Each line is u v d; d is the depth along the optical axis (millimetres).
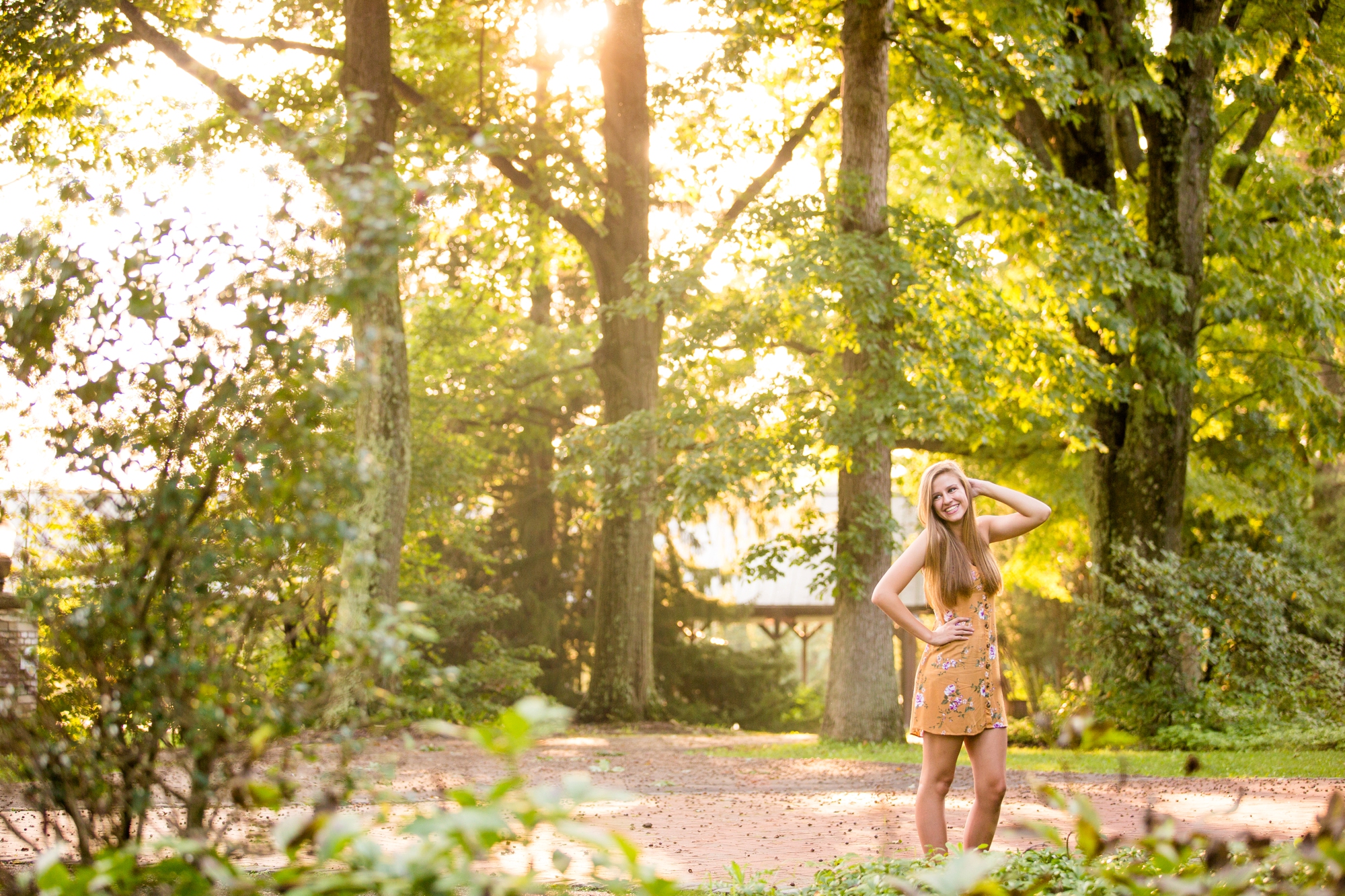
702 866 5742
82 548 3344
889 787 10102
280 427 3146
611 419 20172
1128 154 17750
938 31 16016
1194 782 9734
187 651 2965
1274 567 15891
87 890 1635
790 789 9914
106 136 3945
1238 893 1828
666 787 10062
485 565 27781
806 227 14898
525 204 20688
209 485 3168
